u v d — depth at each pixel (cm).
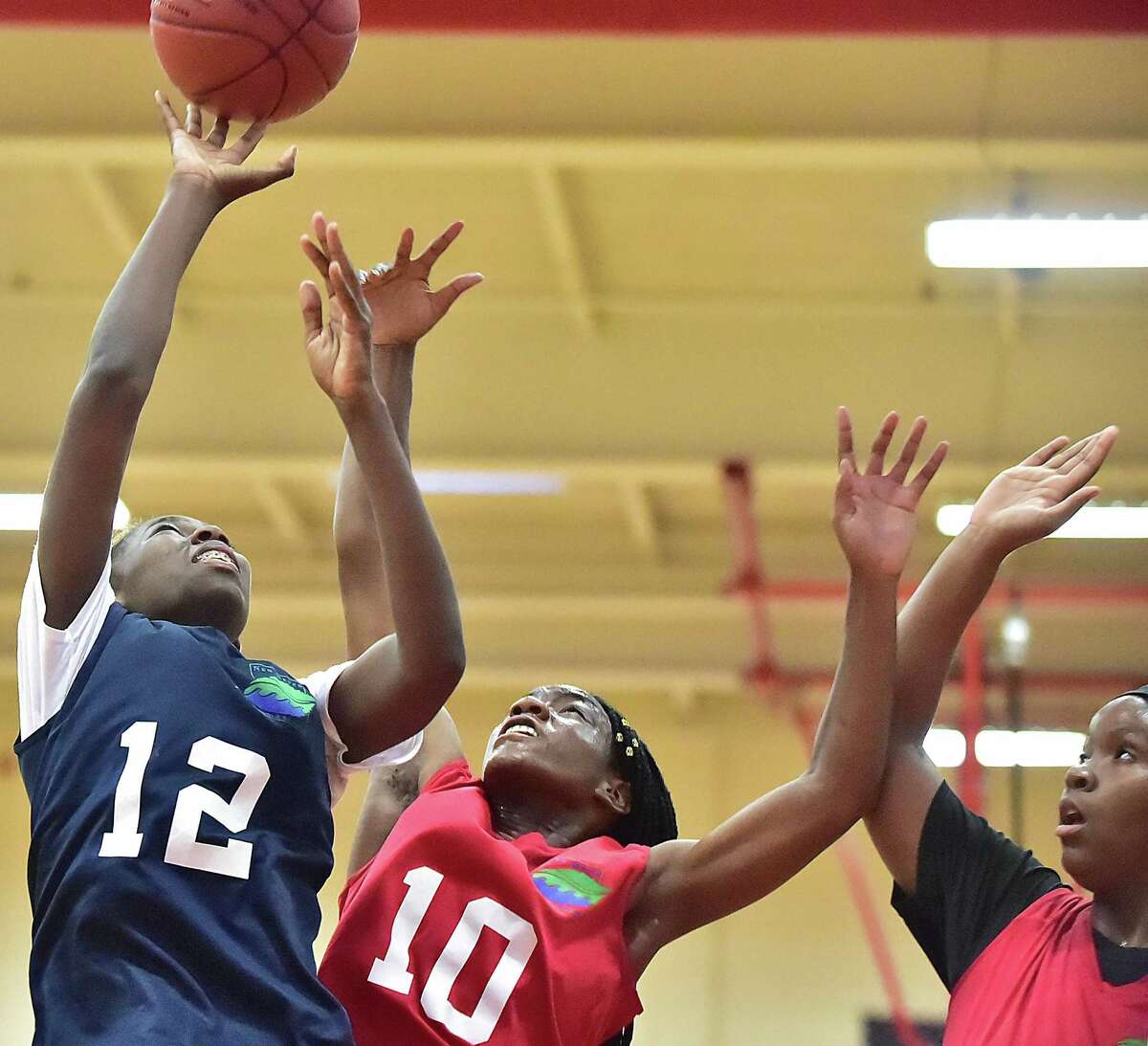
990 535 570
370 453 492
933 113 1620
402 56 1628
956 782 2277
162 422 1917
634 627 2228
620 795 619
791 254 1823
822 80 1617
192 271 1880
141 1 1083
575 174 1727
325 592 2223
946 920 533
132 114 1648
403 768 633
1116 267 1745
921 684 571
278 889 469
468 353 1908
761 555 2197
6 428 1895
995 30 1053
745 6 1055
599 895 554
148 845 459
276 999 446
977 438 1828
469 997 521
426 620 495
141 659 490
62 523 480
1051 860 2236
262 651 2238
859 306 1856
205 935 448
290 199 1775
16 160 1680
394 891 535
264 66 549
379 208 1786
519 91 1644
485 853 543
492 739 621
